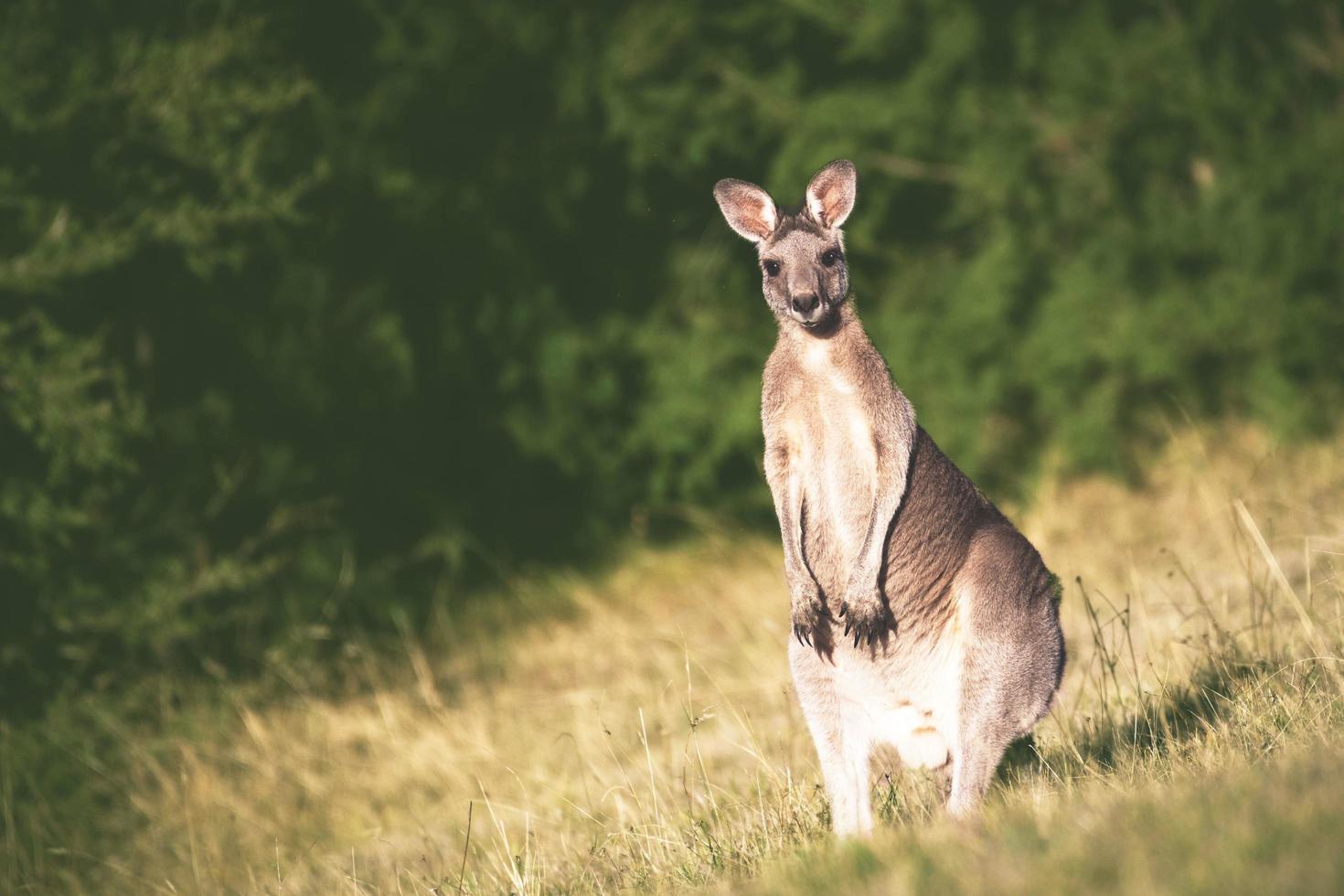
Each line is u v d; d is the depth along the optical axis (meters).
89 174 33.47
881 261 46.81
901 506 16.77
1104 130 43.62
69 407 30.73
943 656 16.73
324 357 40.88
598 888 16.91
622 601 40.81
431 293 44.19
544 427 44.75
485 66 43.94
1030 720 16.33
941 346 43.88
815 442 17.16
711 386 44.69
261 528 38.75
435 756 28.05
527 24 44.12
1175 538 33.53
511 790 25.44
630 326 46.03
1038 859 10.83
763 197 18.20
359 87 42.66
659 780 21.59
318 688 33.31
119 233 33.03
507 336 44.81
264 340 39.91
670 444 44.25
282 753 29.33
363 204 42.03
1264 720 16.17
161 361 37.97
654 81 45.12
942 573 16.72
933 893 10.58
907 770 18.58
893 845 12.80
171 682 32.62
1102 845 10.61
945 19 43.09
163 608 32.56
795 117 44.19
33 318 31.88
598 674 33.81
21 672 32.12
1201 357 43.03
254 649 35.38
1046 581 16.77
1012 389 44.72
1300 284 42.19
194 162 34.22
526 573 43.50
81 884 25.91
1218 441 41.09
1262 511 31.34
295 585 38.81
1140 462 42.00
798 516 17.12
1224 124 42.91
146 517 35.94
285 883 22.59
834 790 16.77
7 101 31.42
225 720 30.95
